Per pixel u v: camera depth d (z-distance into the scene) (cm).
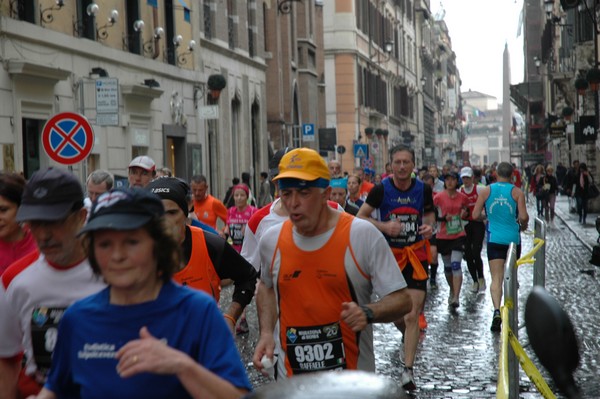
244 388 331
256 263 831
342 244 534
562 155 6381
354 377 209
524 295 1554
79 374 338
